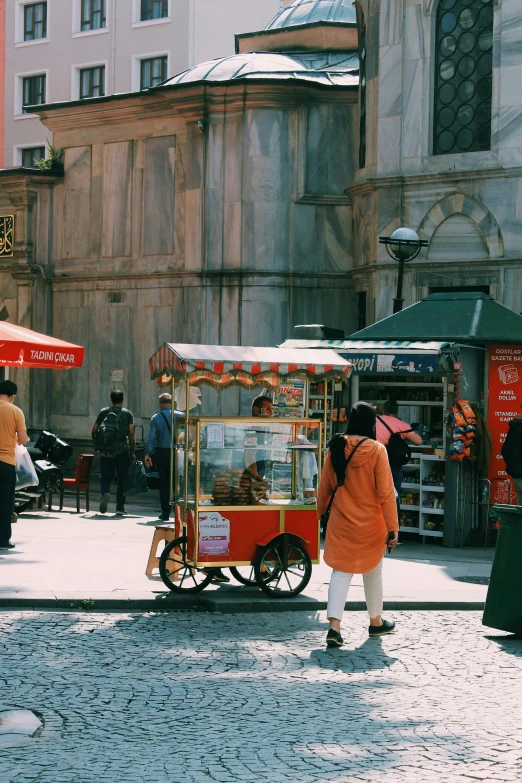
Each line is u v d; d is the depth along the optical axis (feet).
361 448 31.45
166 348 38.68
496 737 21.90
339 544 31.17
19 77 173.37
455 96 68.90
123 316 91.09
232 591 38.01
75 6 166.71
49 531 52.80
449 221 68.59
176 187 87.51
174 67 158.10
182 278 86.48
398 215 70.33
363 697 24.95
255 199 82.64
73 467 94.58
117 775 19.40
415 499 52.80
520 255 66.03
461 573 42.80
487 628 33.71
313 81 81.76
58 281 95.40
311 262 82.99
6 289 99.30
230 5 161.58
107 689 25.46
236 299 83.35
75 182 94.43
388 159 70.74
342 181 83.15
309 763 20.11
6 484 46.06
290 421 37.68
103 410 61.16
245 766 19.92
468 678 27.04
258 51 96.58
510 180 66.39
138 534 52.19
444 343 50.44
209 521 36.68
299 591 37.42
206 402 82.12
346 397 55.11
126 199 90.94
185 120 85.87
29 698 24.58
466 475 52.08
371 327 54.54
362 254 74.79
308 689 25.66
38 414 96.17
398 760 20.33
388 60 70.74
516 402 52.54
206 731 22.16
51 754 20.62
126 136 90.94
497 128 66.69
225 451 36.99
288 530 37.47
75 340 94.48
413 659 29.09
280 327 82.53
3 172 95.76
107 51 163.73
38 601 35.58
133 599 36.04
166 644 30.50
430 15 69.05
